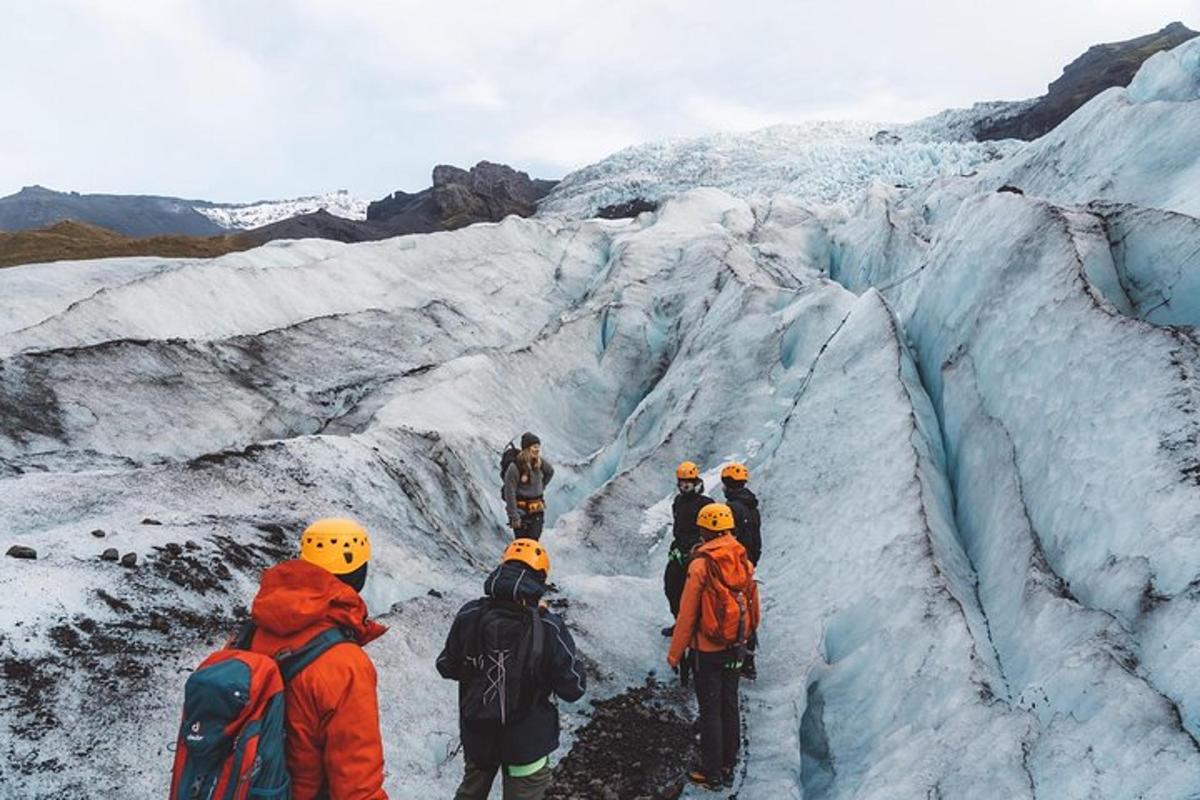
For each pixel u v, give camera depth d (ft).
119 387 42.55
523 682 12.01
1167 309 24.84
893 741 17.87
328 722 8.20
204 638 17.16
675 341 64.54
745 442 43.09
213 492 24.82
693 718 21.11
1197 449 17.72
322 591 8.54
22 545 17.57
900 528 24.38
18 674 13.65
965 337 30.14
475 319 72.33
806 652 22.48
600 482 50.21
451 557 29.71
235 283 60.49
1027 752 14.98
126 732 13.69
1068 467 20.99
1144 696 14.02
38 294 55.57
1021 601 19.52
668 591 23.77
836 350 36.37
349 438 33.35
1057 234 27.02
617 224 99.96
